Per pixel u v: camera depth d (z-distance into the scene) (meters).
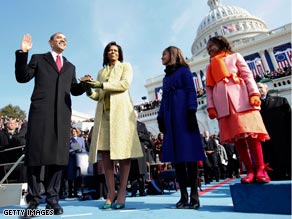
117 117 2.81
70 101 2.78
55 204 2.49
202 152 2.54
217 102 2.47
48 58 2.77
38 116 2.48
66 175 5.66
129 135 2.83
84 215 2.29
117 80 2.93
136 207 2.77
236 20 58.50
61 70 2.77
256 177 2.08
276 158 3.73
